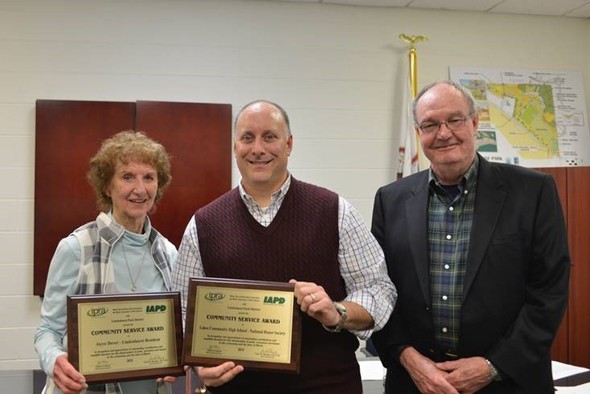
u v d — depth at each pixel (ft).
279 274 4.85
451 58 12.46
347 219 5.04
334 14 12.00
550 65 12.89
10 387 7.24
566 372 7.08
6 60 10.91
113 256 5.11
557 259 5.06
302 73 11.90
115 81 11.24
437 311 5.31
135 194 5.11
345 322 4.57
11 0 10.90
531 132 12.57
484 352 5.15
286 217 4.95
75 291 4.93
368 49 12.14
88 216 10.93
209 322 4.70
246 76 11.68
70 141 10.90
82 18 11.12
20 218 10.97
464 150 5.26
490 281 5.08
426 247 5.40
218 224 5.01
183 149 11.25
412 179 5.90
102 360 4.67
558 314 5.00
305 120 11.93
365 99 12.14
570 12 12.66
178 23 11.43
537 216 5.15
